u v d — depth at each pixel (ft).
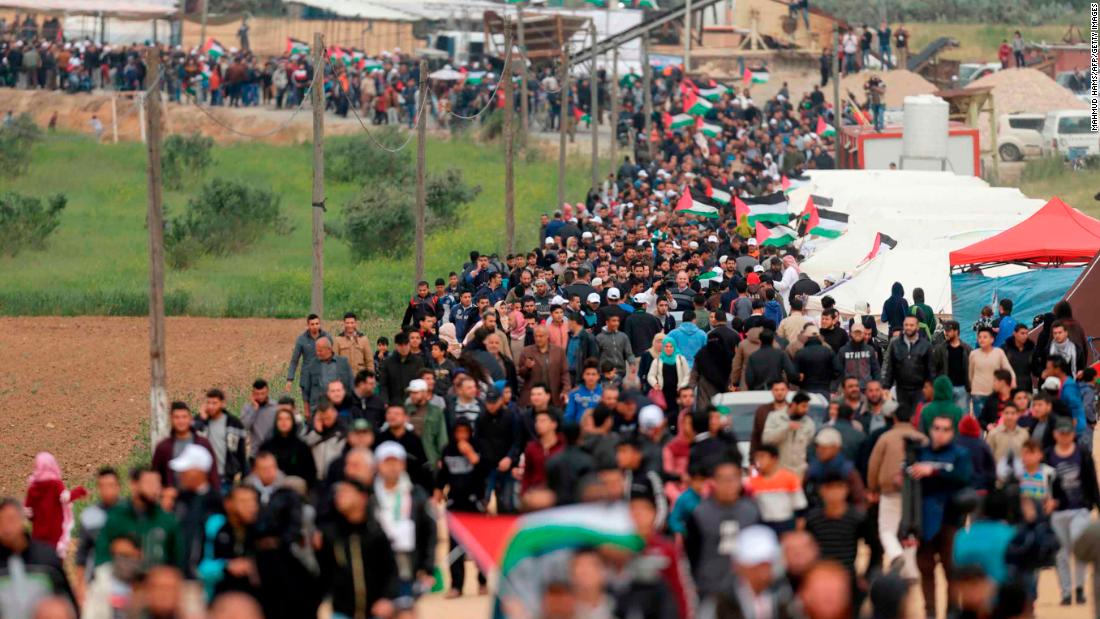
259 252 217.77
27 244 211.00
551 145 304.91
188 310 173.78
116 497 50.75
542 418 59.93
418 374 82.23
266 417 68.85
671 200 199.52
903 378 83.71
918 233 144.25
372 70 312.50
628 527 39.93
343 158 279.28
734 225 167.02
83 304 174.09
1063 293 119.03
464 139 307.58
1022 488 57.93
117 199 254.47
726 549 46.91
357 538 45.70
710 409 60.08
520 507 60.34
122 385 129.39
